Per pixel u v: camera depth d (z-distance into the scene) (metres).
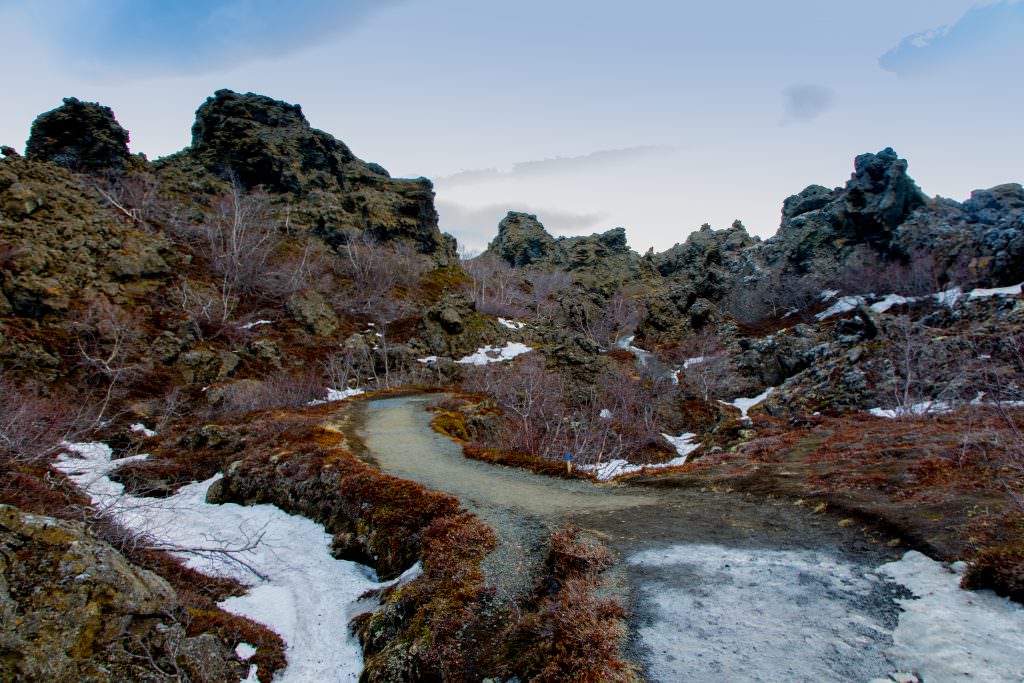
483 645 9.38
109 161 73.19
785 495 14.34
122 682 8.45
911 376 34.59
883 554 9.99
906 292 69.94
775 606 8.70
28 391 30.66
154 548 14.05
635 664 7.56
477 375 55.78
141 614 9.58
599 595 9.66
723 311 94.12
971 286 61.03
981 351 34.38
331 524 17.52
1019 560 8.03
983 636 7.13
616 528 13.04
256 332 54.41
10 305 37.53
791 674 6.99
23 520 8.73
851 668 6.96
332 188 97.81
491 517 14.80
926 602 8.18
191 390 39.47
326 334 60.34
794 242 100.12
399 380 55.69
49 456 21.81
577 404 48.53
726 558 10.70
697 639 8.03
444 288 90.00
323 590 14.12
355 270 81.56
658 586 9.80
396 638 10.66
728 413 48.06
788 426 31.66
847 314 71.31
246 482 20.94
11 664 7.63
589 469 25.69
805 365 52.94
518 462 21.36
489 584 11.21
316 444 23.53
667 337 81.56
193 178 87.00
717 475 17.78
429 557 12.91
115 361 38.75
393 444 25.89
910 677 6.63
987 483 12.48
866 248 87.19
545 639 8.81
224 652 10.41
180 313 48.97
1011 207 87.12
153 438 28.02
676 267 151.50
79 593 8.62
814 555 10.38
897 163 87.38
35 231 46.94
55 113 71.62
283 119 100.81
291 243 82.06
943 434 19.44
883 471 15.09
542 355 61.38
